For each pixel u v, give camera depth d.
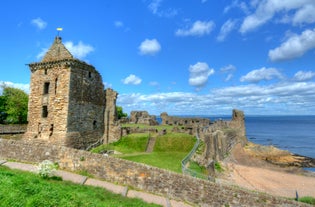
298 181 36.03
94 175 17.14
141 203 13.80
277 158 59.00
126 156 27.69
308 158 60.31
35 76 31.19
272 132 159.62
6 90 50.09
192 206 15.39
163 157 27.17
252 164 47.88
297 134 143.25
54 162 17.88
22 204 9.02
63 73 29.28
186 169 21.00
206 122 55.28
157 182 16.33
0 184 10.46
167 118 57.59
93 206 10.55
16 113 48.56
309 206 15.59
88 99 32.12
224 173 33.94
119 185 16.38
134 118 57.06
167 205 14.53
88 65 31.75
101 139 34.50
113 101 35.78
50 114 29.45
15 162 18.14
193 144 32.66
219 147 44.12
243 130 75.69
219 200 15.73
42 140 29.05
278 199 15.62
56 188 11.88
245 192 15.85
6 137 31.61
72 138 28.78
